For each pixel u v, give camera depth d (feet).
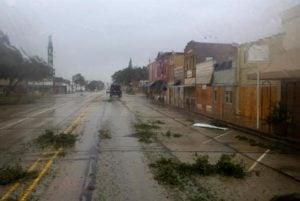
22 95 237.04
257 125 67.26
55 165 37.86
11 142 53.47
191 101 144.77
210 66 119.55
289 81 63.05
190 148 49.42
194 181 31.91
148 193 28.37
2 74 192.03
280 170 36.73
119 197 27.37
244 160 41.83
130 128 71.67
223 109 106.83
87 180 32.01
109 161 40.11
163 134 63.41
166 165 37.83
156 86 230.07
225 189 29.58
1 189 29.14
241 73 93.66
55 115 104.22
